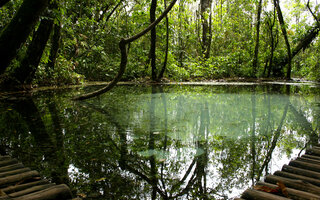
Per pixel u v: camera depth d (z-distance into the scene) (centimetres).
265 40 1162
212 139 232
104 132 246
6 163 153
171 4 321
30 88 573
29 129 252
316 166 152
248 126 281
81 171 156
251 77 1094
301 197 117
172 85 780
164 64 868
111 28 1006
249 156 188
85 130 252
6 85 531
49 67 651
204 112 359
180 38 1113
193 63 988
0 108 356
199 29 1241
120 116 323
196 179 150
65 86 688
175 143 219
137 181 146
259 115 340
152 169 164
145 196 128
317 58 978
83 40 925
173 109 378
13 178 132
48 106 382
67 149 195
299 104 429
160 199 126
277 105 420
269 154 193
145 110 367
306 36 1067
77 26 892
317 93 578
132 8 1088
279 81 959
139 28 981
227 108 391
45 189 118
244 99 484
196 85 789
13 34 264
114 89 647
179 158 184
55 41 646
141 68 951
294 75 1309
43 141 215
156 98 489
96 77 944
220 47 1319
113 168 163
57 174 151
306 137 239
